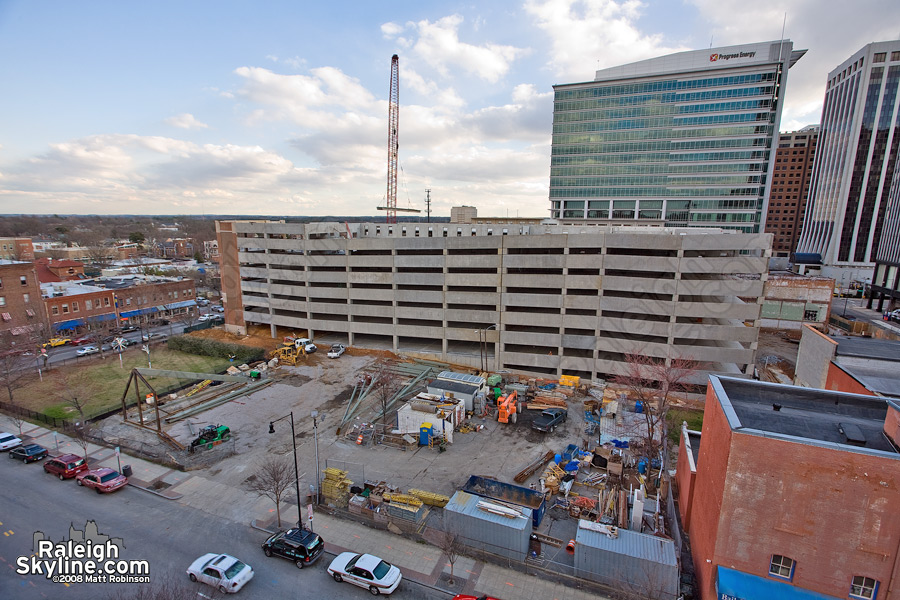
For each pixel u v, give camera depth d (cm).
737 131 12206
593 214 13788
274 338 7112
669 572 2083
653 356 5003
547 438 3909
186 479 3197
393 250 6038
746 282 4616
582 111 13462
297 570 2342
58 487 3062
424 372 5400
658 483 3156
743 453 1714
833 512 1620
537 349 5881
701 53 12338
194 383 5228
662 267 4856
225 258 7294
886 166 13612
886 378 3152
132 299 8044
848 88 14312
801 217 17825
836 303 10288
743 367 5097
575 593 2186
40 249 15412
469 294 5719
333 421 4206
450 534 2364
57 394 4828
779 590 1697
